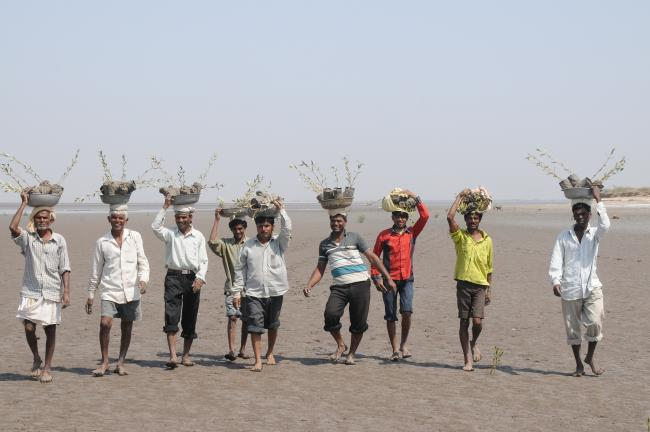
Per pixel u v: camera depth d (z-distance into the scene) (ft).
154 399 31.53
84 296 63.87
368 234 147.95
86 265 87.71
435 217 235.20
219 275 79.56
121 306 36.19
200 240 37.88
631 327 48.80
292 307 57.93
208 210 429.79
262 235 37.70
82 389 33.14
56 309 34.91
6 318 52.24
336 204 38.37
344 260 38.52
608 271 79.92
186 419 28.58
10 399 31.32
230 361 39.34
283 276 37.96
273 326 38.11
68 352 41.88
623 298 61.00
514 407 30.53
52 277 34.78
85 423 27.89
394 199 39.70
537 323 50.72
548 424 28.17
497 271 81.66
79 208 508.53
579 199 36.04
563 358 40.27
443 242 125.80
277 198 37.65
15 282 71.87
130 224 203.62
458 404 30.91
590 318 35.63
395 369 37.55
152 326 50.42
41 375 34.60
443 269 83.82
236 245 39.70
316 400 31.50
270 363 38.50
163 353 41.88
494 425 28.02
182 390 33.12
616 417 29.17
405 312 39.86
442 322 51.49
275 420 28.50
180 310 37.73
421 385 34.19
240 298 37.65
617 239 127.85
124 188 35.91
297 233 155.94
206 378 35.42
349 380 35.12
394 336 39.70
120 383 34.32
